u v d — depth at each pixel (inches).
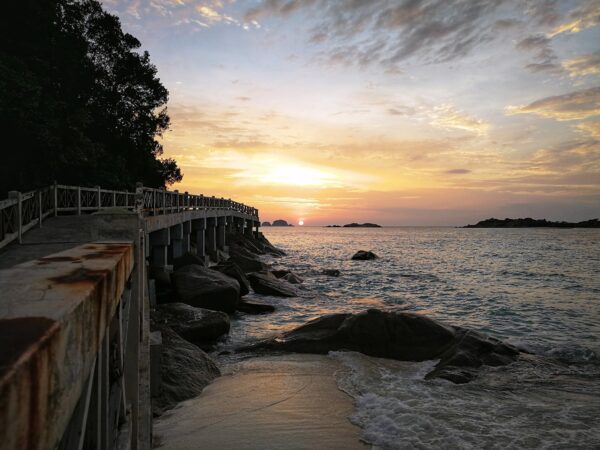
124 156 1045.8
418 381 368.8
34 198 405.4
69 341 41.2
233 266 835.4
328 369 394.9
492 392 346.6
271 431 278.4
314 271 1274.6
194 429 281.3
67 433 58.1
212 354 449.7
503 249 2682.1
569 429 284.5
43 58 645.9
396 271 1380.4
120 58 1000.9
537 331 595.8
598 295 922.7
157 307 531.5
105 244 123.4
